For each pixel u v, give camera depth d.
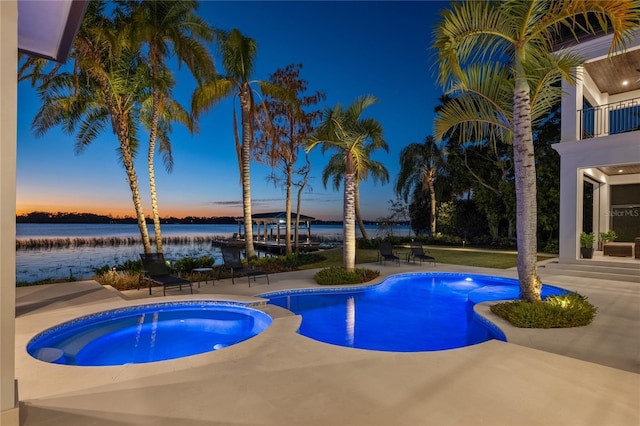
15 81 2.26
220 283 9.09
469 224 25.16
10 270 2.24
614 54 10.15
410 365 3.66
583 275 9.85
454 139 23.05
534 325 5.15
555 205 17.92
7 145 2.22
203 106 11.70
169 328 6.02
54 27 3.71
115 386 3.18
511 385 3.18
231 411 2.72
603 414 2.68
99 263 22.05
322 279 9.01
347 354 4.01
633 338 4.68
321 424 2.53
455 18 5.68
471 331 6.06
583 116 12.49
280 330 5.00
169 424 2.54
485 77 6.53
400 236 24.88
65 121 12.34
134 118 12.76
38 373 3.49
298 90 16.25
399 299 8.38
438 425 2.51
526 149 5.93
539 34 5.82
